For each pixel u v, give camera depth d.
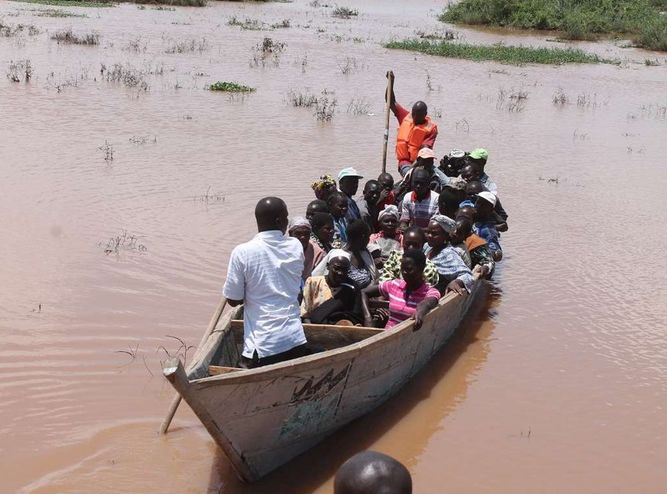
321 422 5.88
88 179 11.70
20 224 9.71
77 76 19.80
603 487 5.72
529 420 6.54
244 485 5.48
